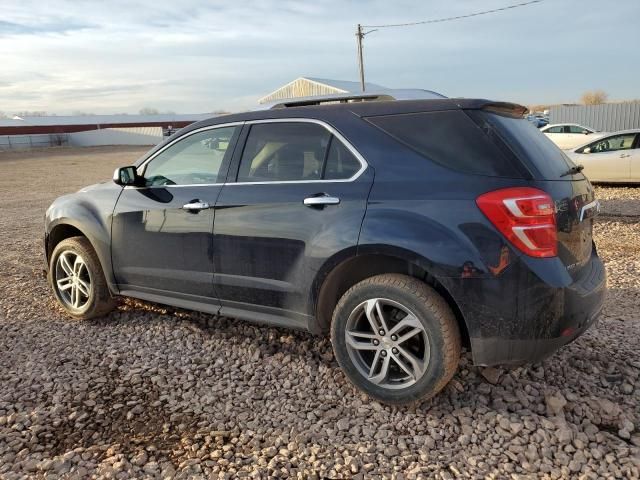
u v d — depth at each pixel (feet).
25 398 11.27
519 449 9.15
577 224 10.11
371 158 10.55
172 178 13.57
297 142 11.59
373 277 10.36
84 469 8.93
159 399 11.21
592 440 9.34
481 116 10.04
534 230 9.14
